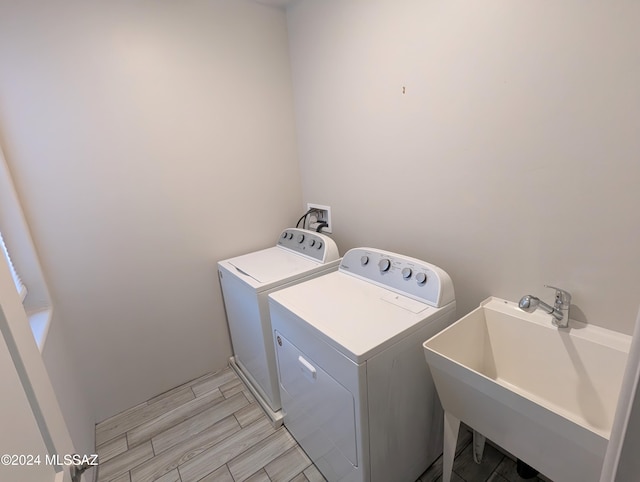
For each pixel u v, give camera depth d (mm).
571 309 1143
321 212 2258
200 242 2031
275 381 1770
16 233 1419
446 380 1072
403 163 1599
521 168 1169
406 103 1504
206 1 1796
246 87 2020
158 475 1524
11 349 600
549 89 1046
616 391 992
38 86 1447
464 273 1458
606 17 896
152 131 1758
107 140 1643
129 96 1664
